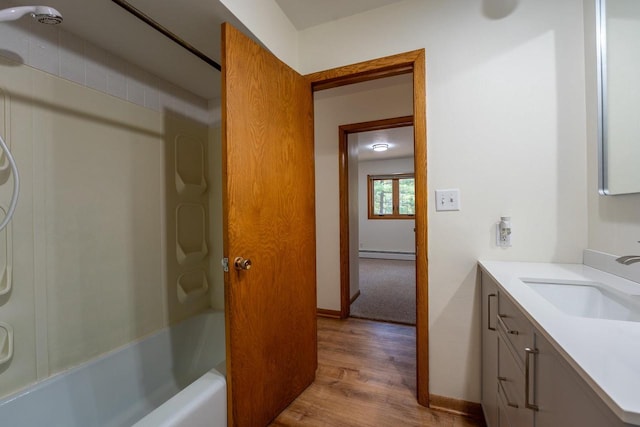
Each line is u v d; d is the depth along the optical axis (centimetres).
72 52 145
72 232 145
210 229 231
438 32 154
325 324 275
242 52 130
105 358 155
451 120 153
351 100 285
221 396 124
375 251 666
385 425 145
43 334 133
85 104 150
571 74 134
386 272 507
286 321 159
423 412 154
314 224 190
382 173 662
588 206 132
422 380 159
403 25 161
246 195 132
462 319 153
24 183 127
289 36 177
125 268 170
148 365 176
